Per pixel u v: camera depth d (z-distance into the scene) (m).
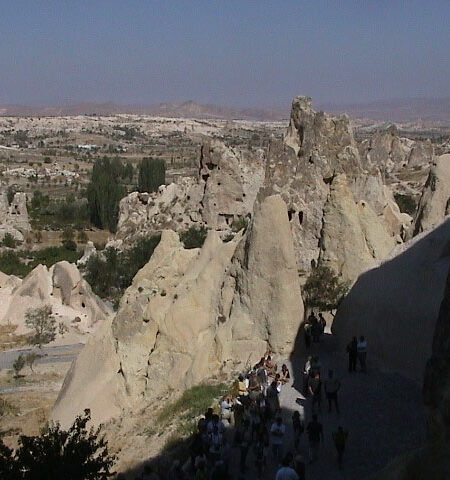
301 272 42.91
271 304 26.36
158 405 26.84
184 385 27.30
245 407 20.14
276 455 18.38
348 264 31.09
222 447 18.05
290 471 15.02
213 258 29.72
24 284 51.22
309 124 53.44
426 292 24.00
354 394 22.12
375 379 23.22
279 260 26.30
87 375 29.39
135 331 29.00
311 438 18.00
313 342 27.17
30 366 41.62
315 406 21.20
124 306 29.77
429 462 11.75
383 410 20.86
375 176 53.28
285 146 53.50
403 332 24.06
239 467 18.67
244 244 27.52
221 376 26.31
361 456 18.28
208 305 28.70
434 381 13.85
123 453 23.28
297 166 53.09
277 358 26.03
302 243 50.50
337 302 30.28
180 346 28.02
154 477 18.58
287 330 26.14
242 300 27.19
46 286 50.84
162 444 22.59
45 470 16.11
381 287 26.11
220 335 27.20
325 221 31.75
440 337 14.14
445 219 26.17
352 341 24.05
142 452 22.67
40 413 32.91
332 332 28.30
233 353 26.86
